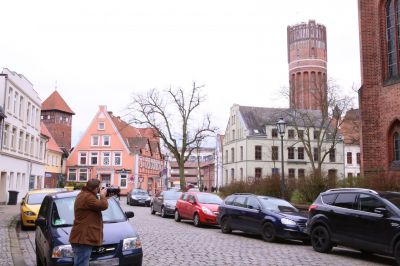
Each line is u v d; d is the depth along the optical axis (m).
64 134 85.81
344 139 68.19
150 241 14.02
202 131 46.94
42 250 8.65
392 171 20.50
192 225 20.77
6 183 34.19
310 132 64.19
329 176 22.34
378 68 24.55
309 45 89.81
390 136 23.70
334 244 12.12
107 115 74.38
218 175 85.81
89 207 6.72
